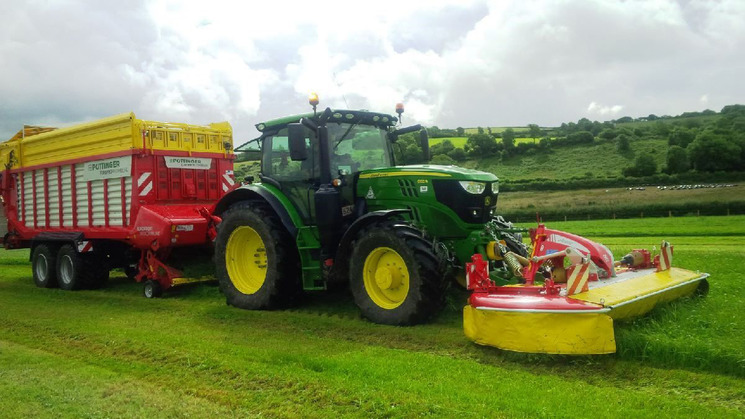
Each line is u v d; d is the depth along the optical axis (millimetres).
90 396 4453
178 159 10211
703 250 14781
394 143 8469
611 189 53500
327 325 6746
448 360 5102
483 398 4109
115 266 10906
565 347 4805
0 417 4051
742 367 4453
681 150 57250
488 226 6941
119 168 9938
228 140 11055
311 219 7613
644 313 5699
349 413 3945
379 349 5566
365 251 6703
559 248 6336
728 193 45969
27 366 5332
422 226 6754
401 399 4102
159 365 5242
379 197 7336
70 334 6586
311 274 7504
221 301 8727
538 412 3838
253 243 8312
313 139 7590
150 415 4047
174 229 9219
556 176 59156
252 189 8094
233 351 5555
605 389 4305
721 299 6676
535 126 86000
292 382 4570
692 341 4855
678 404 3955
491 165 66438
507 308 5027
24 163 12148
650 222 34562
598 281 5949
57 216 11422
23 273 13719
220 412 4066
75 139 10812
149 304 8711
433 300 6238
